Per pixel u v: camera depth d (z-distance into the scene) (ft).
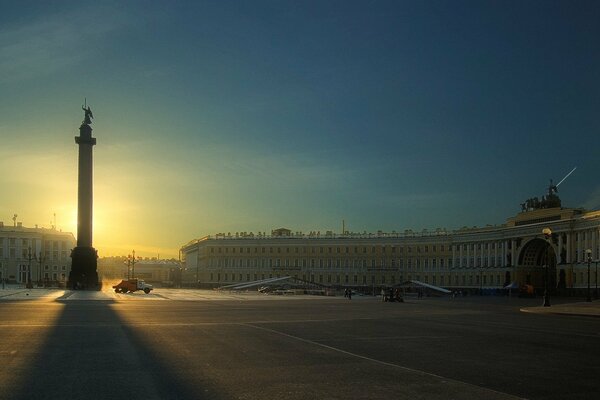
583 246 442.09
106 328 96.12
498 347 75.97
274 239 635.66
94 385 46.85
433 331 100.42
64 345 72.23
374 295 456.04
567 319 144.77
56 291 310.86
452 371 55.62
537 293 463.42
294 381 49.39
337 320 127.54
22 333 86.22
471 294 520.83
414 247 595.06
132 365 57.11
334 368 56.59
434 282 581.94
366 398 42.88
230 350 69.31
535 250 506.48
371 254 609.01
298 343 77.97
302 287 493.36
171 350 68.49
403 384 48.55
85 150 320.70
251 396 43.14
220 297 287.48
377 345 76.79
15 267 622.13
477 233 549.95
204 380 49.42
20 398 41.86
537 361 63.26
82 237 322.96
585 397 44.55
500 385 48.78
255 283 499.51
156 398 42.14
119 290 308.40
